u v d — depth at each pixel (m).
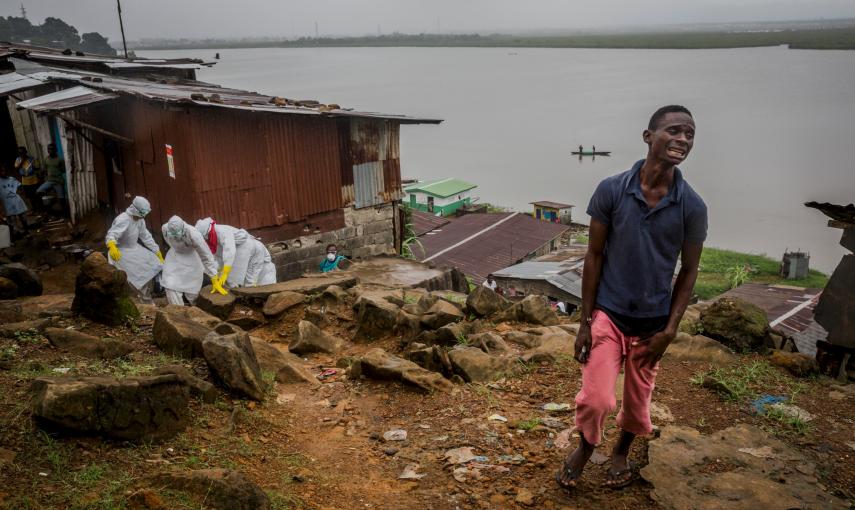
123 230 9.62
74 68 19.80
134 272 9.85
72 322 5.50
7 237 13.18
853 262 4.75
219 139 12.45
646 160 2.96
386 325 6.37
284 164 13.48
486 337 5.57
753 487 3.23
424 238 38.22
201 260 8.64
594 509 3.20
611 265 3.05
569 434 3.96
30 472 2.96
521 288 27.08
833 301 4.84
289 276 14.11
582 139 111.88
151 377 3.69
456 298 8.05
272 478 3.48
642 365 3.11
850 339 4.73
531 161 93.56
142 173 13.92
